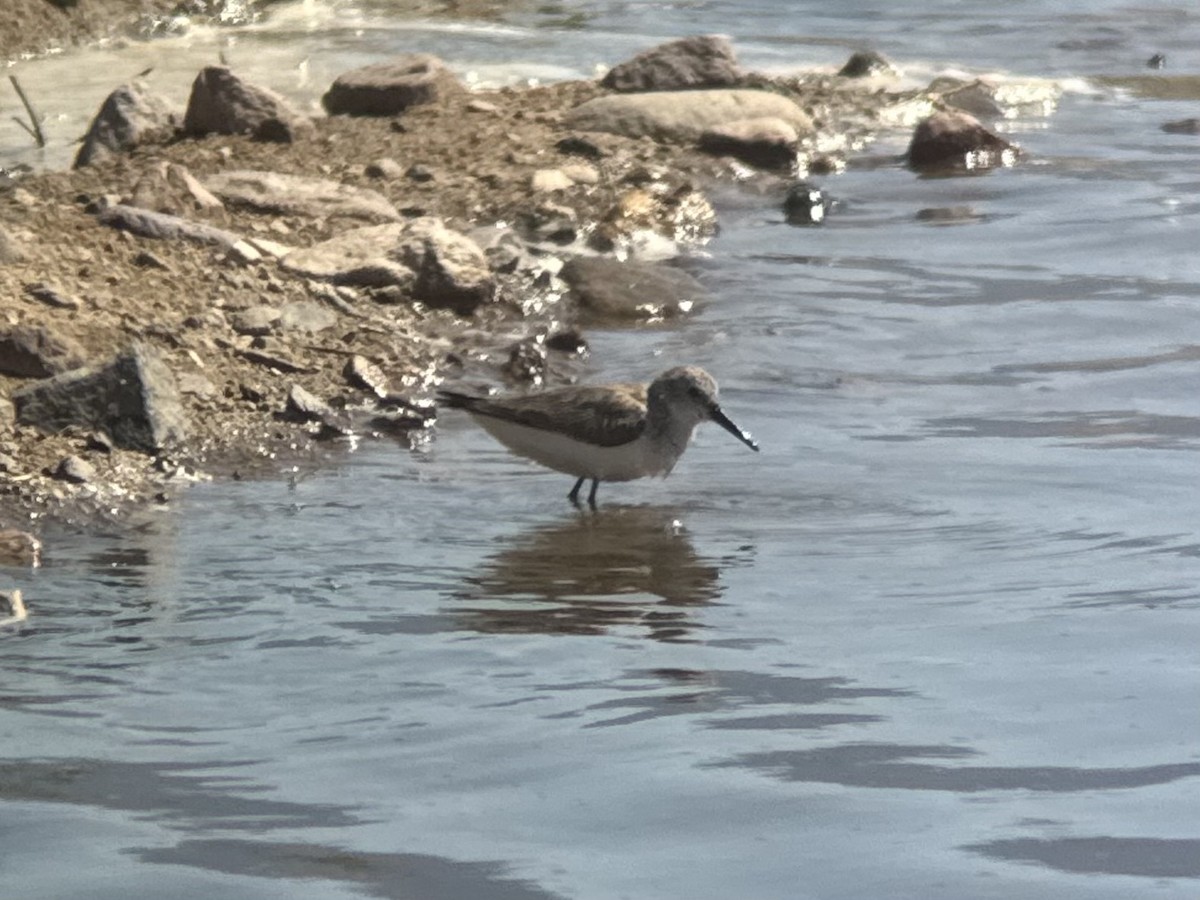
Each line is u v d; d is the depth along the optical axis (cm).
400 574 978
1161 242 1634
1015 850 690
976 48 2336
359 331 1336
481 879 670
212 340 1276
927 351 1378
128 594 940
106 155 1658
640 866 679
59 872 671
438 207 1608
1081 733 788
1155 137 1989
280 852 688
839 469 1154
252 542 1020
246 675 845
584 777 749
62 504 1059
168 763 759
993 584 964
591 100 1883
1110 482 1120
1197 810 721
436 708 813
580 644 886
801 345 1384
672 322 1430
